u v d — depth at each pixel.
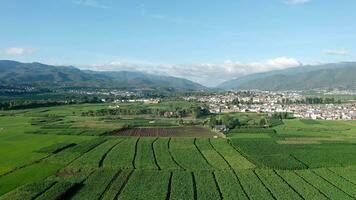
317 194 128.25
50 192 123.81
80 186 134.75
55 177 146.75
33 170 158.50
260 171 161.12
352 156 193.00
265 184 140.25
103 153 194.38
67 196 123.50
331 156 192.75
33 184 133.38
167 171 158.12
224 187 135.50
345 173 159.00
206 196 124.56
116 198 122.44
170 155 192.62
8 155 188.25
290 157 187.75
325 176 153.62
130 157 185.25
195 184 139.12
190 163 174.25
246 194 127.75
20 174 152.25
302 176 153.50
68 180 141.50
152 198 121.69
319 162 178.25
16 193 123.12
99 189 131.12
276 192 129.88
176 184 138.00
